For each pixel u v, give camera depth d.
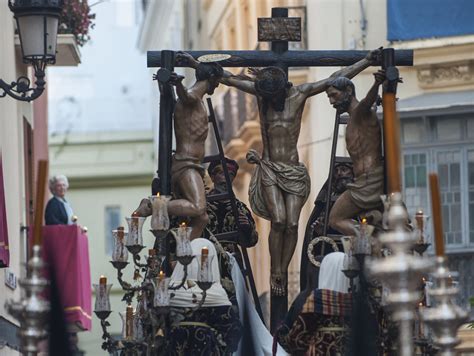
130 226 14.19
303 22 36.03
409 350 10.22
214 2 46.66
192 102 14.95
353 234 14.81
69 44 27.44
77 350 12.16
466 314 10.62
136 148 69.38
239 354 14.37
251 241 15.50
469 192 34.69
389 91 14.80
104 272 68.88
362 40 35.44
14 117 24.11
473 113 34.59
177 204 14.77
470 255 34.41
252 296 15.41
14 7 18.55
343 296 13.47
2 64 22.53
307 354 13.50
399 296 10.13
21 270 24.08
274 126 15.37
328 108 35.50
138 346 14.47
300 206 15.36
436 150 34.94
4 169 22.34
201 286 13.78
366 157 14.88
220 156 15.47
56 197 27.25
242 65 15.57
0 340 20.55
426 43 34.50
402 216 10.16
